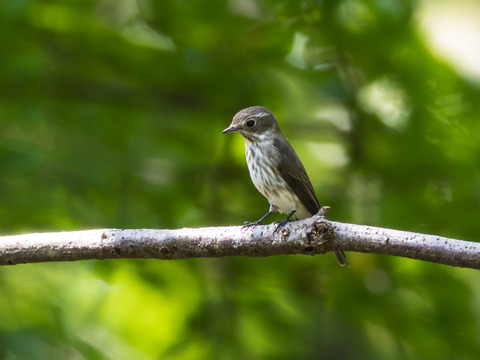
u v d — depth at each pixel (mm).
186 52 12375
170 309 12188
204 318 11633
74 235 7051
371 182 12375
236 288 11844
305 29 12383
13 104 12070
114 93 12766
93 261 11617
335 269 11820
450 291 11422
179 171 12398
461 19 14062
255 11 12344
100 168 11883
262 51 12516
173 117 12711
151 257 7012
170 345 11844
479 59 13727
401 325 11461
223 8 12062
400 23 12039
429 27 14062
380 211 11945
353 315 11648
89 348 11000
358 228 6332
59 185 11664
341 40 12234
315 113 13547
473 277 12078
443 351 11273
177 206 12188
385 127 12375
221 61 12539
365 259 11742
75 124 12375
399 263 11672
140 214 11984
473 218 11594
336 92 12273
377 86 12578
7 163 11055
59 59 12469
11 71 11859
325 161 13594
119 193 11977
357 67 12539
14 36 11914
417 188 12195
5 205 11211
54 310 11297
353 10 12148
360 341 12195
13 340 10273
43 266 11969
